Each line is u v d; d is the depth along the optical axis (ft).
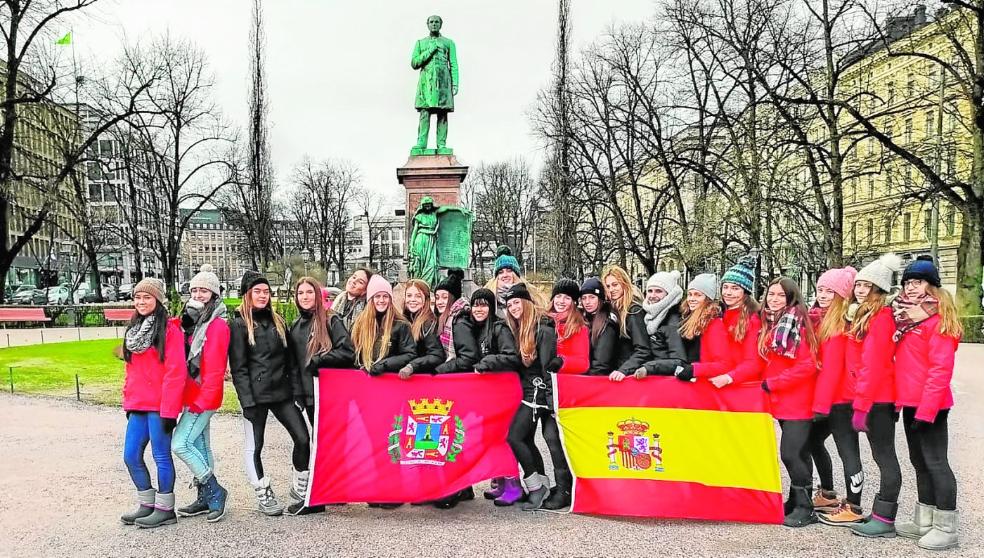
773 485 18.01
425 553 15.81
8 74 87.30
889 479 16.87
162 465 17.78
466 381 19.51
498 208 220.84
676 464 18.57
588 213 142.51
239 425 31.68
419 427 19.15
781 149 85.35
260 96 136.26
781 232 86.84
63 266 201.16
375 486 18.76
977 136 73.51
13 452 26.71
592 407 19.10
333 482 18.70
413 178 50.39
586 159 115.75
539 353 18.98
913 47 70.54
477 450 19.31
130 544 16.56
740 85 78.38
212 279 18.35
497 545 16.33
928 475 16.65
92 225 148.97
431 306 20.31
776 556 15.65
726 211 87.51
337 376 19.16
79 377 47.47
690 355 19.10
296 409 18.88
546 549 16.05
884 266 16.83
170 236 121.19
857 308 17.24
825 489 19.19
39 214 97.25
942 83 73.61
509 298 19.07
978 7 66.33
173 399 17.33
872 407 16.84
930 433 16.33
